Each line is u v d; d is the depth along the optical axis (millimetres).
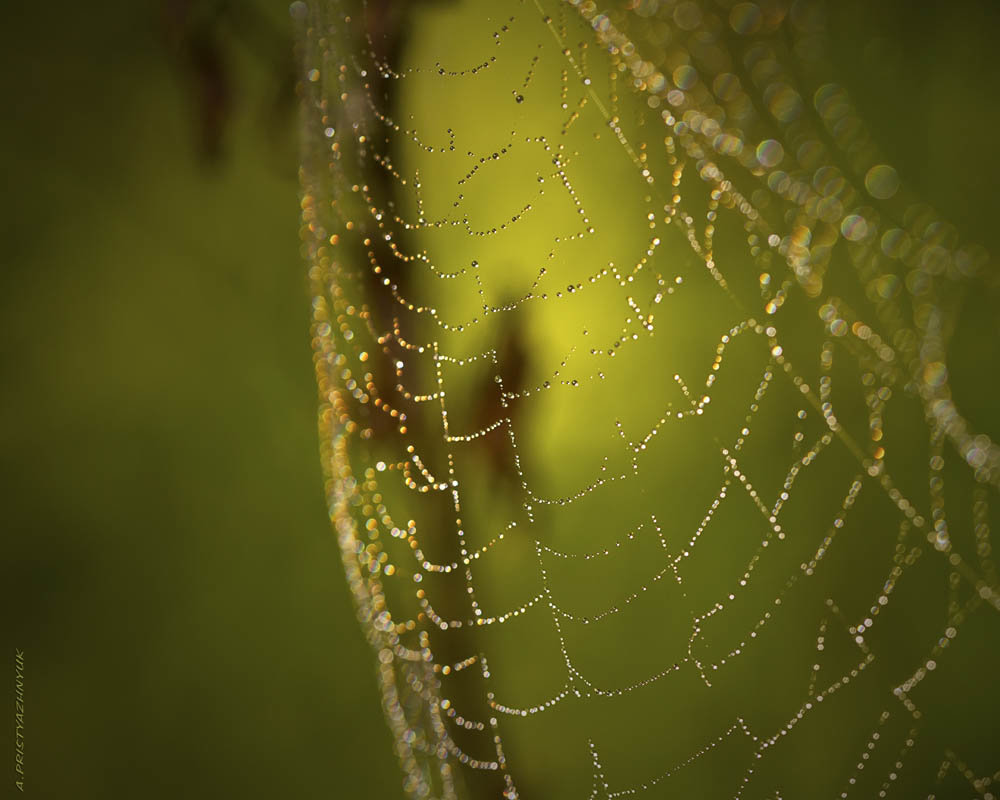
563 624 930
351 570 923
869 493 947
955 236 959
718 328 940
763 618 940
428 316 907
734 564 941
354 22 896
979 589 942
